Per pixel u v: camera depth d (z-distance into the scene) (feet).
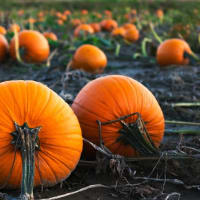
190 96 8.47
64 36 17.39
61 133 4.28
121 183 4.70
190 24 16.26
